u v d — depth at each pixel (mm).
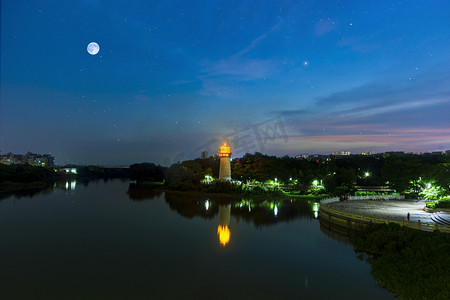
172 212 66250
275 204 79062
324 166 123438
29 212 65500
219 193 102500
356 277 27484
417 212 49094
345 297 23453
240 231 46719
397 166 81938
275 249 36750
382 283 25734
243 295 24078
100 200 88625
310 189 98688
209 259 33031
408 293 22875
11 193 109750
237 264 31375
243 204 79375
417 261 27422
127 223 53688
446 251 27266
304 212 65750
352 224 43562
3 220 56188
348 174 91062
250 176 115062
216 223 53531
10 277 27922
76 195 103188
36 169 156750
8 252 35719
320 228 48875
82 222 54469
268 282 26578
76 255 34688
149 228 49406
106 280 27172
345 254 34375
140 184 159125
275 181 111750
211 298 23500
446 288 21875
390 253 31281
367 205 59938
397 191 81250
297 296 23703
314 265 30859
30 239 42000
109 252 35812
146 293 24531
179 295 24094
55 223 53500
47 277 27969
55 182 179625
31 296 23953
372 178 111438
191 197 96875
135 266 30922
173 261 32531
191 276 28078
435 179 59531
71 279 27453
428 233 31828
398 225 35812
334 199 68000
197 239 41969
